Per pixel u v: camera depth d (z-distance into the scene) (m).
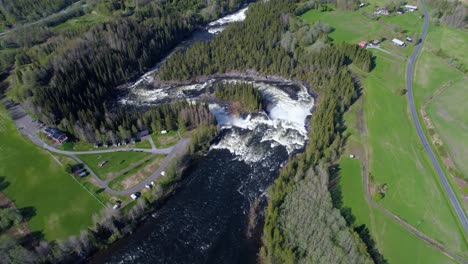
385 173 124.25
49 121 146.88
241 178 129.88
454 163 125.56
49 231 107.56
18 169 129.12
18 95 159.50
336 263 91.06
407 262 96.75
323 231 99.69
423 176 122.44
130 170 129.00
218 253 105.56
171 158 134.12
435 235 103.31
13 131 146.25
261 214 115.69
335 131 142.38
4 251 97.25
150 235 110.62
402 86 168.75
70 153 136.25
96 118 147.50
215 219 115.19
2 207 114.50
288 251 94.88
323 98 160.75
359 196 116.06
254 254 104.38
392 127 145.12
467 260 96.62
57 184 123.12
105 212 109.44
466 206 111.31
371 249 99.38
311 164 125.19
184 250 106.62
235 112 161.62
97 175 126.94
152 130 147.25
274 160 137.38
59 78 163.00
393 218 108.56
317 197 110.00
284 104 168.00
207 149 142.25
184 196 122.88
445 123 144.50
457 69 179.25
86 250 102.38
